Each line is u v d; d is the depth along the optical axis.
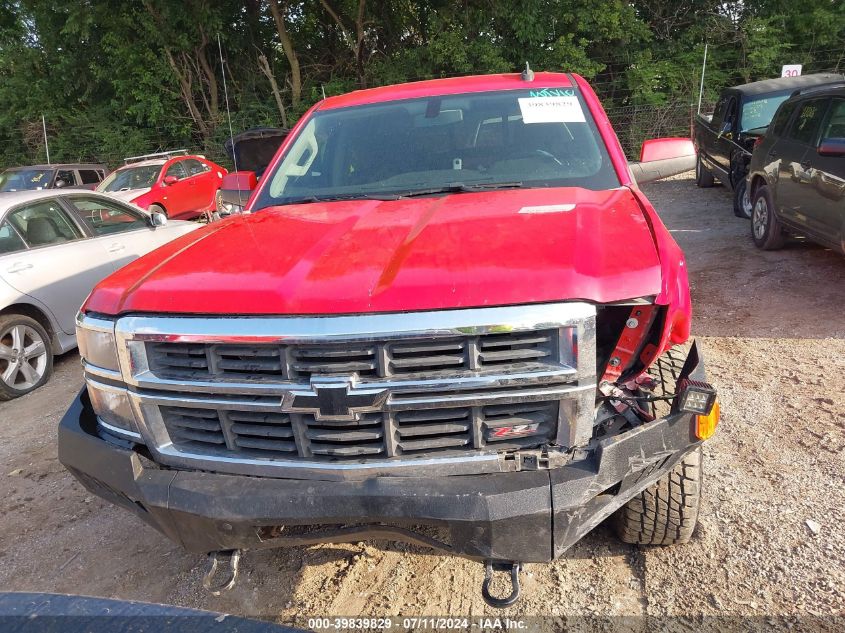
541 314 2.07
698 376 2.43
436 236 2.49
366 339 2.08
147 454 2.52
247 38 22.84
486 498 2.09
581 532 2.20
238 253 2.59
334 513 2.15
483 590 2.20
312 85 23.27
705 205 11.20
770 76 20.39
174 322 2.26
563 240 2.36
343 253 2.42
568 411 2.15
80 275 6.42
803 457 3.70
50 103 23.00
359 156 3.69
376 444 2.21
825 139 6.14
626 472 2.20
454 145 3.61
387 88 4.27
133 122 22.92
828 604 2.66
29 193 6.36
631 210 2.79
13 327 5.84
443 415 2.17
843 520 3.14
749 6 20.56
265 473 2.27
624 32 19.64
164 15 20.67
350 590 3.00
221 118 22.19
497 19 19.66
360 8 21.58
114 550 3.49
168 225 7.64
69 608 1.22
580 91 3.85
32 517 3.90
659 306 2.32
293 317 2.14
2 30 23.30
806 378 4.64
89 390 2.58
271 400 2.20
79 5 20.66
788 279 6.81
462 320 2.07
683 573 2.90
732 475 3.58
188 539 2.37
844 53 20.23
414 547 3.27
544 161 3.43
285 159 3.87
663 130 19.08
